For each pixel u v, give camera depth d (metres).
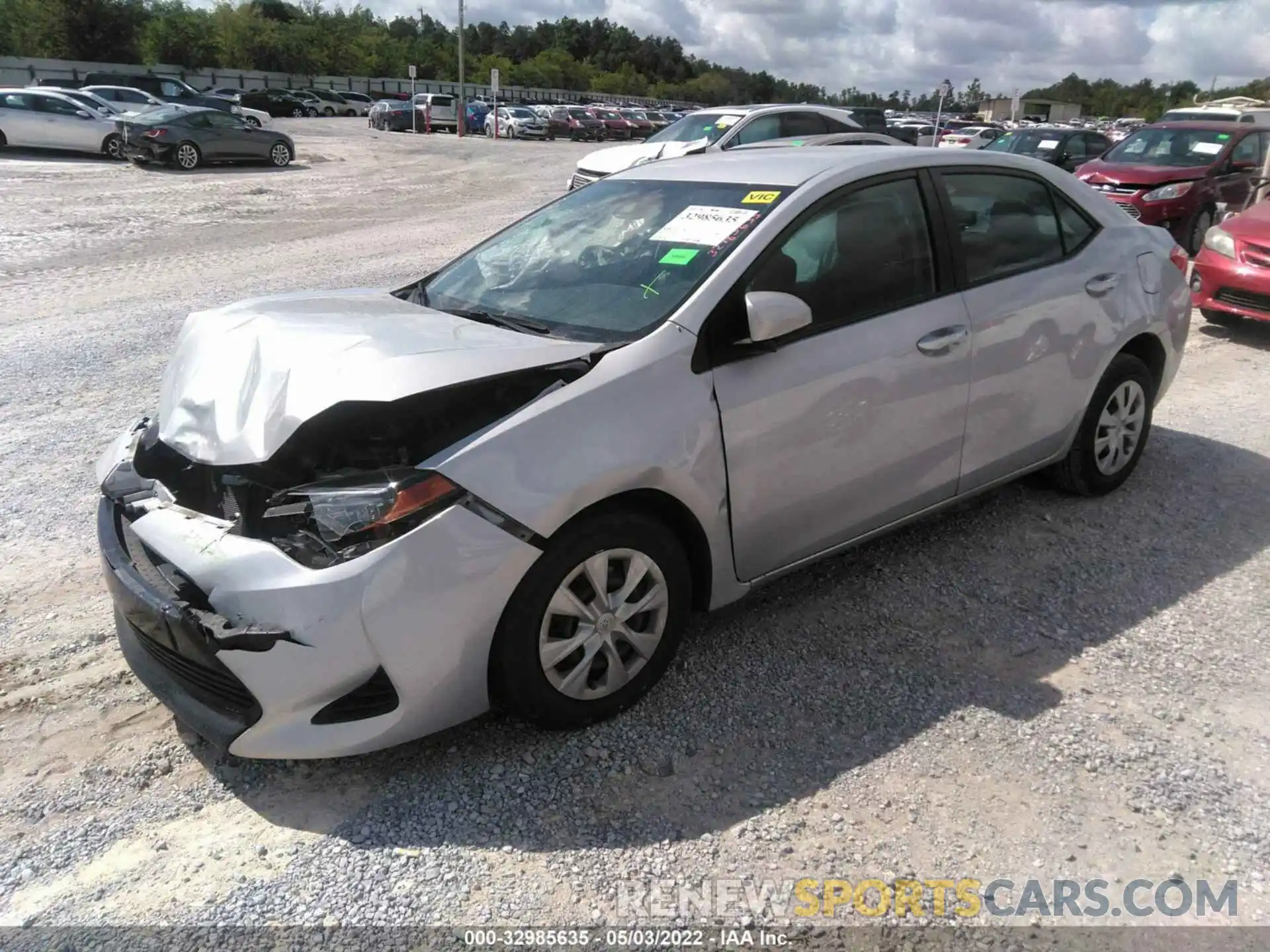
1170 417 5.98
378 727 2.61
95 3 59.03
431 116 45.34
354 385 2.67
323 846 2.54
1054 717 3.06
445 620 2.58
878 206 3.59
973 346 3.74
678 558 3.04
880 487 3.58
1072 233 4.34
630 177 4.10
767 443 3.15
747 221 3.34
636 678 3.04
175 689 2.80
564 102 84.06
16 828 2.60
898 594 3.83
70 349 7.24
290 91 56.19
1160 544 4.26
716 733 2.99
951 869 2.47
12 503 4.59
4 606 3.69
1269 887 2.42
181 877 2.44
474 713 2.78
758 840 2.56
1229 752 2.91
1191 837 2.58
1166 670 3.32
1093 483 4.62
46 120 22.31
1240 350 7.56
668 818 2.64
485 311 3.49
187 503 2.94
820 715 3.08
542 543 2.67
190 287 9.50
